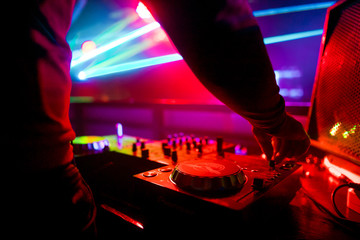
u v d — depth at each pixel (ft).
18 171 1.06
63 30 1.31
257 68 1.07
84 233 1.28
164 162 2.33
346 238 1.52
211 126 7.44
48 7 1.19
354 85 2.31
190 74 7.34
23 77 1.07
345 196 2.11
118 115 11.47
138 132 10.63
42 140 1.13
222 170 1.62
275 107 1.41
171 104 6.88
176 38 1.05
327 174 2.69
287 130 1.86
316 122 3.13
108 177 2.66
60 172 1.24
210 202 1.36
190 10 0.95
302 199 2.11
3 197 1.03
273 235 1.55
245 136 6.34
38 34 1.13
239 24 0.97
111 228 2.15
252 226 1.35
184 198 1.49
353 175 2.14
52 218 1.14
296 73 4.88
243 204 1.32
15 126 1.05
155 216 1.66
